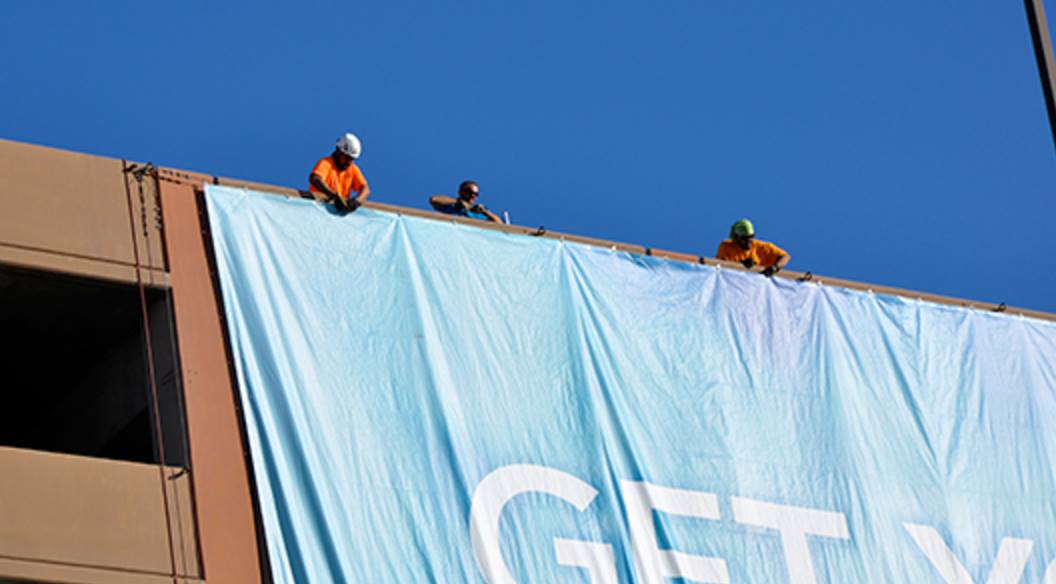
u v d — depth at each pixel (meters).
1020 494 31.81
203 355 26.61
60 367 29.39
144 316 26.66
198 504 25.30
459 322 28.70
